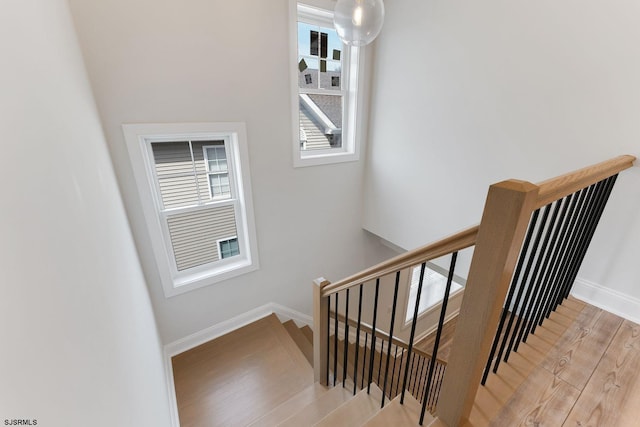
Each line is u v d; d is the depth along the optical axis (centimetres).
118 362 91
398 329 470
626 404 110
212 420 201
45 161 65
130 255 168
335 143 309
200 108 206
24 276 45
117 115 179
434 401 303
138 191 200
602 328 151
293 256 308
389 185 305
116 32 166
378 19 148
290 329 313
